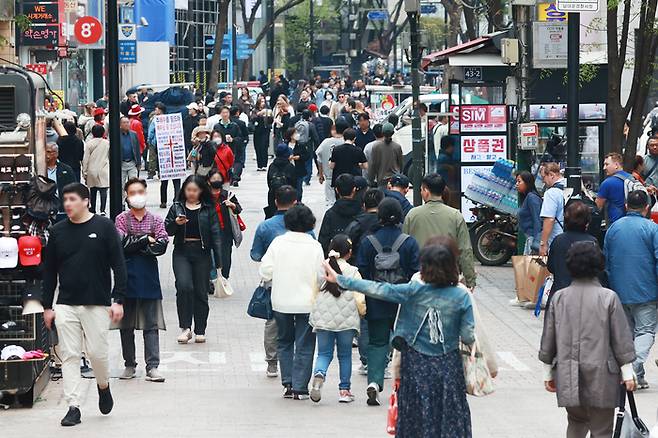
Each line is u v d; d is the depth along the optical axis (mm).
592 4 32312
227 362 30281
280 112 81000
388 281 25062
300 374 25969
